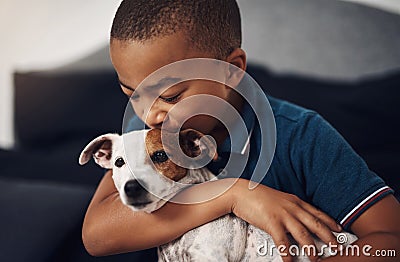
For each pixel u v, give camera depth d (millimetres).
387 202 812
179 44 731
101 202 878
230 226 781
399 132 1516
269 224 766
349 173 823
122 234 802
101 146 806
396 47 1887
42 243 1140
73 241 1177
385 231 787
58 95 1729
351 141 1487
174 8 734
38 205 1225
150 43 722
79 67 1860
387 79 1623
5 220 1179
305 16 1941
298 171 843
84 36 2053
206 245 767
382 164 1428
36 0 2070
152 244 793
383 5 1968
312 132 851
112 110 1681
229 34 792
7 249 1122
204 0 761
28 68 2020
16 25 2074
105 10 2049
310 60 1912
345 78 1881
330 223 791
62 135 1692
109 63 1863
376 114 1537
